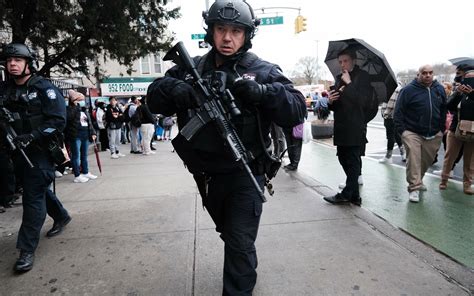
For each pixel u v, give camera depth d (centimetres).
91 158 925
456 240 323
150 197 483
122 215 405
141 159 882
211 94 181
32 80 282
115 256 295
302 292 233
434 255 278
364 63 398
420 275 249
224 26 186
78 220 391
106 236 340
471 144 453
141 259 288
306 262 273
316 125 1153
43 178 285
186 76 196
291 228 343
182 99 177
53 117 282
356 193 414
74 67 832
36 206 286
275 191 482
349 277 249
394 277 247
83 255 299
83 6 683
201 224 365
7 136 275
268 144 204
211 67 201
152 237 334
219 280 253
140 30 816
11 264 287
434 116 425
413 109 431
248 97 172
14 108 278
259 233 333
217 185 199
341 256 281
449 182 537
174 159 866
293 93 192
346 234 324
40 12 622
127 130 1380
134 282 253
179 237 331
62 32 706
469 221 371
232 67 194
